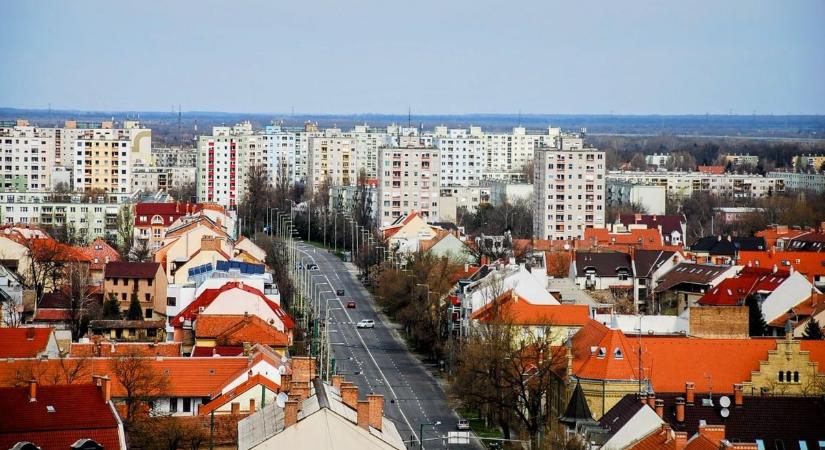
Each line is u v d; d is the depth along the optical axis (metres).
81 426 185.88
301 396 172.12
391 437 167.12
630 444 192.75
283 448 159.38
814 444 198.62
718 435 184.25
